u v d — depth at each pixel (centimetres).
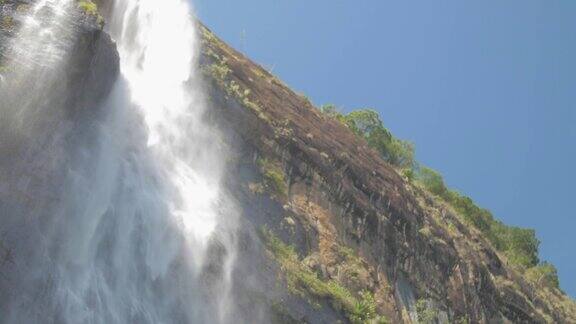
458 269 2806
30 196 1278
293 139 2284
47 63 1357
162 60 1952
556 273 4075
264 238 1878
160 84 1892
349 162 2495
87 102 1472
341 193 2350
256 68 2523
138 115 1675
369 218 2403
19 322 1163
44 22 1402
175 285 1502
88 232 1360
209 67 2166
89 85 1463
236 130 2095
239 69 2358
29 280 1207
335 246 2166
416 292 2470
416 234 2628
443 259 2728
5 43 1340
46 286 1225
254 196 1980
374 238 2386
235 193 1916
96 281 1330
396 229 2527
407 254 2514
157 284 1467
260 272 1747
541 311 3447
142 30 1895
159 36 1967
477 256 3078
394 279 2383
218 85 2144
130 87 1702
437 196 3681
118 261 1405
